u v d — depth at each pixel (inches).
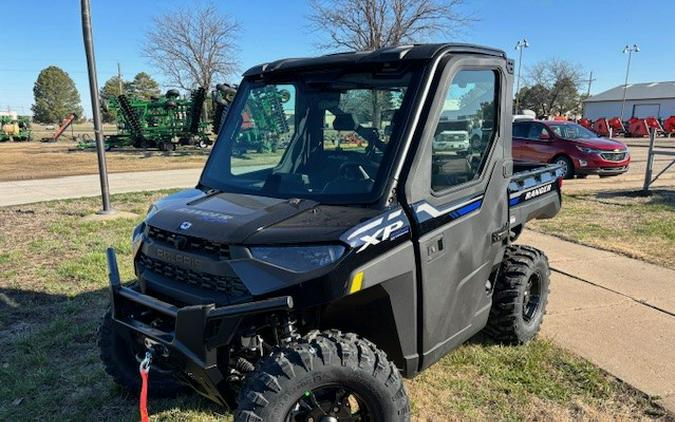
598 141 582.9
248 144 130.7
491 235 135.0
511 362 157.2
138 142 1169.4
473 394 141.9
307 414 97.4
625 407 136.5
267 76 134.3
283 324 100.8
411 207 107.4
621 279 237.5
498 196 136.6
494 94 134.4
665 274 244.7
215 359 97.0
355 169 111.6
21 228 336.5
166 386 140.0
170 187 542.9
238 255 96.8
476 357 159.2
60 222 354.0
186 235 104.8
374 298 103.8
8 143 1536.7
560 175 193.2
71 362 161.2
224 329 94.6
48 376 152.0
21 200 451.8
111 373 138.0
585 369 153.8
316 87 124.0
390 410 99.0
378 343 111.5
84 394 143.9
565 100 2947.8
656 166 741.9
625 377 150.4
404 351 109.9
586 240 307.6
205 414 134.3
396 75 115.6
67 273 241.4
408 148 108.9
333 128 118.4
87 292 218.8
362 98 116.8
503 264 161.2
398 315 106.3
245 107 135.9
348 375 95.3
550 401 139.3
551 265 258.7
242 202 113.9
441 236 113.5
